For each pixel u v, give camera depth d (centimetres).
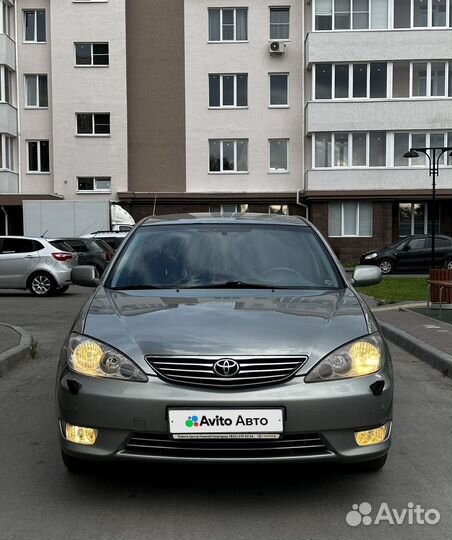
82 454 359
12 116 3003
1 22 2945
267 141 3042
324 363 360
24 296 1723
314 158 2906
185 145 3053
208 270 489
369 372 368
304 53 2998
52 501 381
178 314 398
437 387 673
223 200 3023
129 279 484
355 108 2870
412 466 440
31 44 3052
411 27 2858
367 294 1605
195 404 346
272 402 347
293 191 3023
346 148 2905
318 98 2905
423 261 2414
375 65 2888
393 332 952
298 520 355
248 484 403
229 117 3042
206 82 3041
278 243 519
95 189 3036
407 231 3011
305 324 383
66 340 396
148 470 424
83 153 3017
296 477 414
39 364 796
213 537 334
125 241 527
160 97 3045
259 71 3030
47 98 3069
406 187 2861
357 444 360
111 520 355
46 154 3077
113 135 3016
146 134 3053
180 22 3031
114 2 2994
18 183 3045
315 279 486
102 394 354
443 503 380
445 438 504
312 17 2884
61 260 1712
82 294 1780
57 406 380
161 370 356
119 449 354
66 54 3008
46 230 2438
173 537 334
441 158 2872
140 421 349
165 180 3058
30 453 466
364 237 2888
